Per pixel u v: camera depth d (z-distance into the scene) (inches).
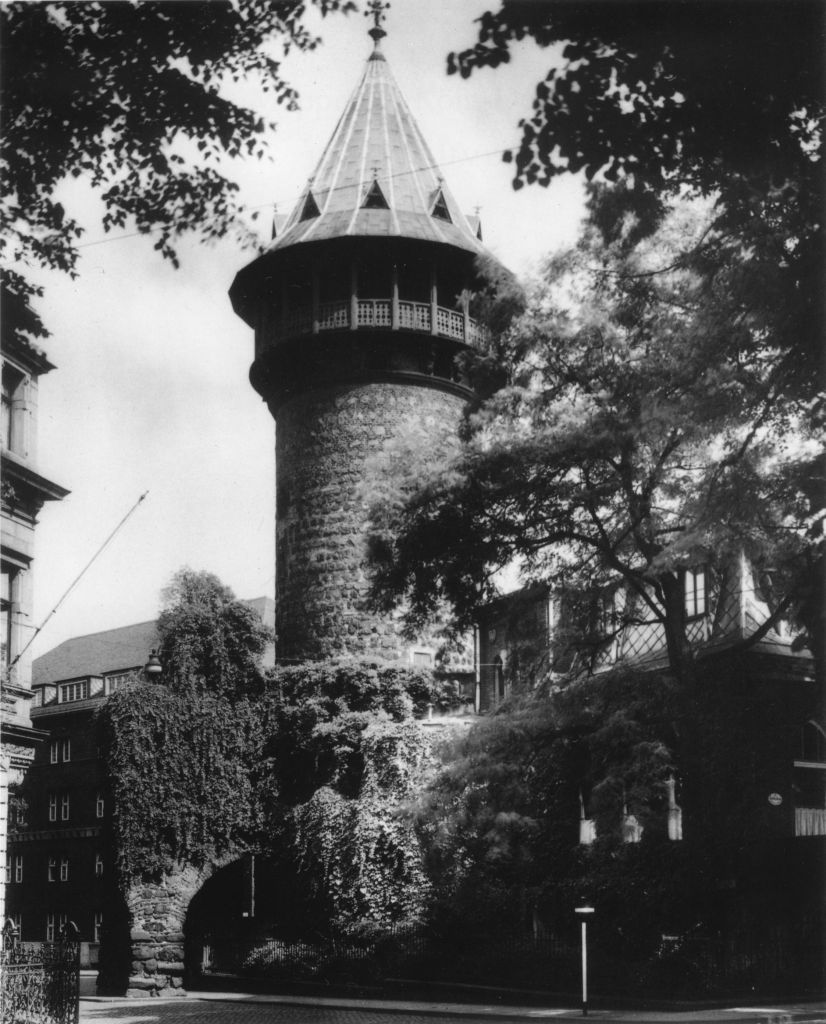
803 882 1060.5
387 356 1692.9
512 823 1084.5
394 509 1102.4
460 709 1561.3
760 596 1042.1
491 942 1228.5
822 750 1206.9
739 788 1055.6
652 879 1065.5
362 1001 1202.0
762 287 648.4
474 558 1102.4
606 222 773.9
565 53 487.2
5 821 923.4
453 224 1749.5
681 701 1031.6
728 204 566.9
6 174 575.5
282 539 1724.9
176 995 1403.8
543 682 1115.3
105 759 1470.2
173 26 549.3
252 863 1540.4
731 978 1026.1
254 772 1492.4
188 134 576.7
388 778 1379.2
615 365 1024.2
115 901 1456.7
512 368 1084.5
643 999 1007.6
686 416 903.1
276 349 1710.1
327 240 1668.3
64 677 2827.3
